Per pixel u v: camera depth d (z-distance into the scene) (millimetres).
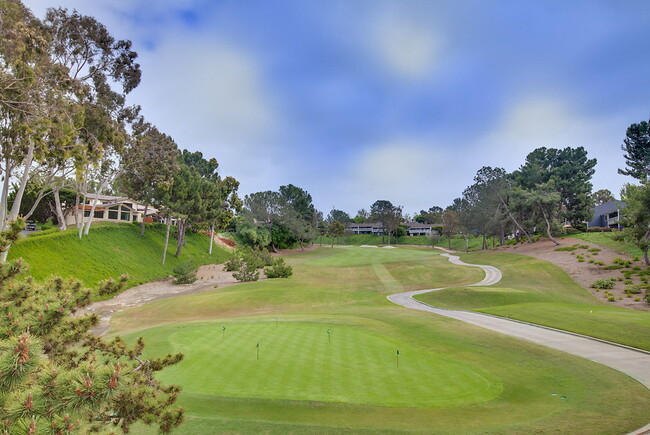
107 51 33688
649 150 65188
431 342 19500
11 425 3799
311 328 21469
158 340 18078
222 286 45750
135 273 45688
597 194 131500
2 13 22422
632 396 12039
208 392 11758
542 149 89688
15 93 23844
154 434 9383
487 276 50250
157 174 50406
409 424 9758
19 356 3881
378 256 78125
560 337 20906
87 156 31328
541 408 10992
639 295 35625
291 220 101000
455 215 111812
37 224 60969
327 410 10586
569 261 51469
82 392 4074
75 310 8133
